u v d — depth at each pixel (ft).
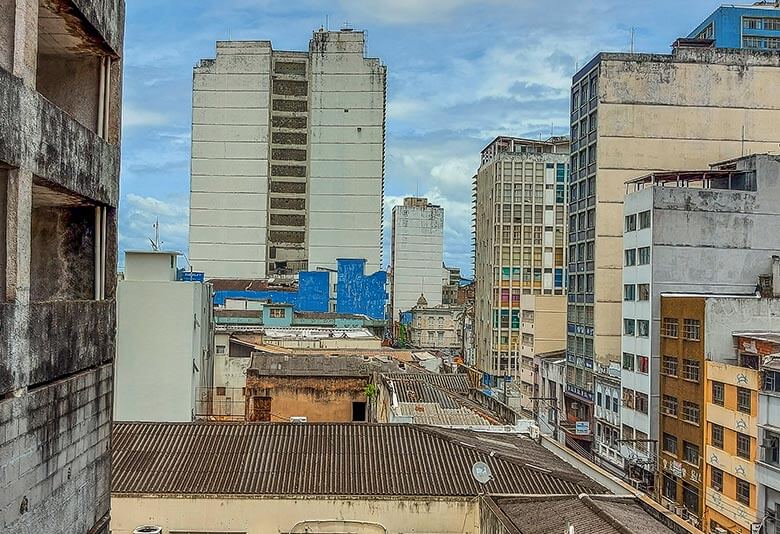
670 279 177.68
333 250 388.57
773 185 181.78
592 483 86.07
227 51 390.21
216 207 389.60
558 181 335.06
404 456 88.89
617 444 193.77
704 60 219.00
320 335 229.66
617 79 217.36
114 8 52.26
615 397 196.95
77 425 47.03
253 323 268.62
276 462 86.33
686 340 162.09
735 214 180.04
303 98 394.93
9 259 38.63
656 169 217.15
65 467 45.11
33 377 40.73
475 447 91.81
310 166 391.24
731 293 179.22
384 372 145.18
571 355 236.02
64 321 44.96
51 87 53.52
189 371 133.39
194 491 79.05
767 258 181.06
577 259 233.35
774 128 219.41
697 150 217.97
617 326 216.13
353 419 142.20
